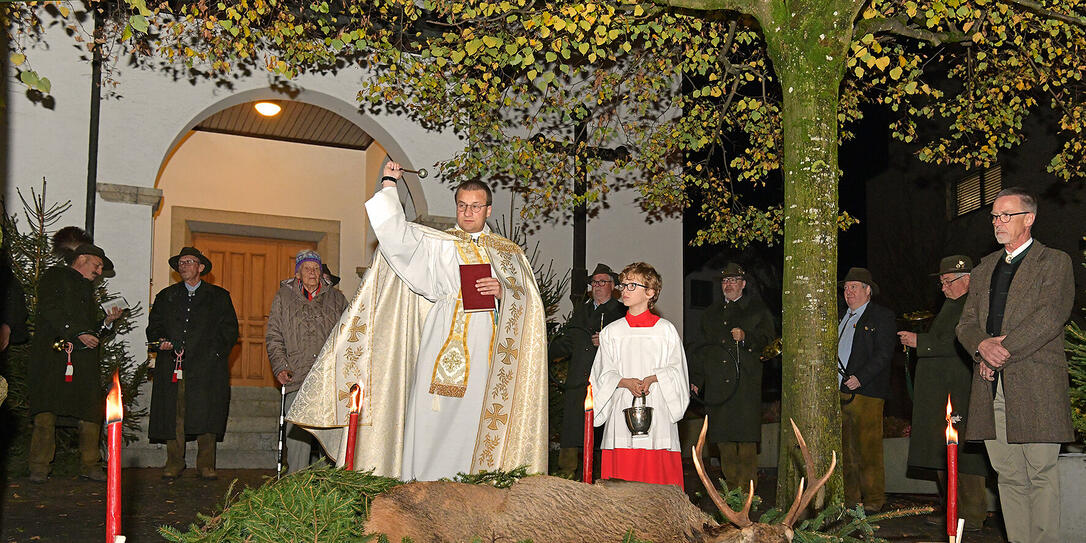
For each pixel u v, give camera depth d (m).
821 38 5.31
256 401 10.90
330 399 4.56
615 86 9.79
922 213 15.66
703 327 7.88
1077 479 5.18
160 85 9.59
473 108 9.48
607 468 5.02
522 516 2.22
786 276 5.25
